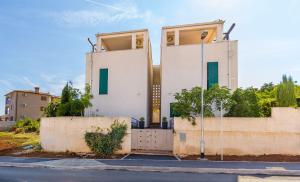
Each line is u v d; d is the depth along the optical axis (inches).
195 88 714.8
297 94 780.6
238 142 654.5
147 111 935.7
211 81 869.8
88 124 726.5
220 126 664.4
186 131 679.7
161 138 743.1
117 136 693.9
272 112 653.3
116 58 968.3
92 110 955.3
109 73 965.8
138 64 947.3
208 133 668.1
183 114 687.1
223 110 714.2
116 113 938.1
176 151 680.4
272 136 645.9
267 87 1101.7
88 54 994.1
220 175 454.0
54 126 762.8
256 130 651.5
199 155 659.4
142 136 751.7
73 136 735.7
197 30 937.5
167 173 473.4
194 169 491.2
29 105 2181.3
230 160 593.0
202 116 646.5
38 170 507.8
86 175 452.4
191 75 890.7
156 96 1179.9
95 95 964.0
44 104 2282.2
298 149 635.5
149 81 1018.1
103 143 688.4
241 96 716.0
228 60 866.1
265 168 495.8
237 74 859.4
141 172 485.1
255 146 648.4
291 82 736.3
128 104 933.8
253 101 715.4
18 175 451.8
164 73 909.8
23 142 970.7
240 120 658.8
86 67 991.6
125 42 1058.7
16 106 2110.0
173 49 916.0
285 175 456.8
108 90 956.6
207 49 891.4
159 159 610.9
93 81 973.8
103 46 1101.1
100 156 671.1
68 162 584.1
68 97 883.4
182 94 721.0
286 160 585.0
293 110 646.5
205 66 882.1
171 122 853.2
